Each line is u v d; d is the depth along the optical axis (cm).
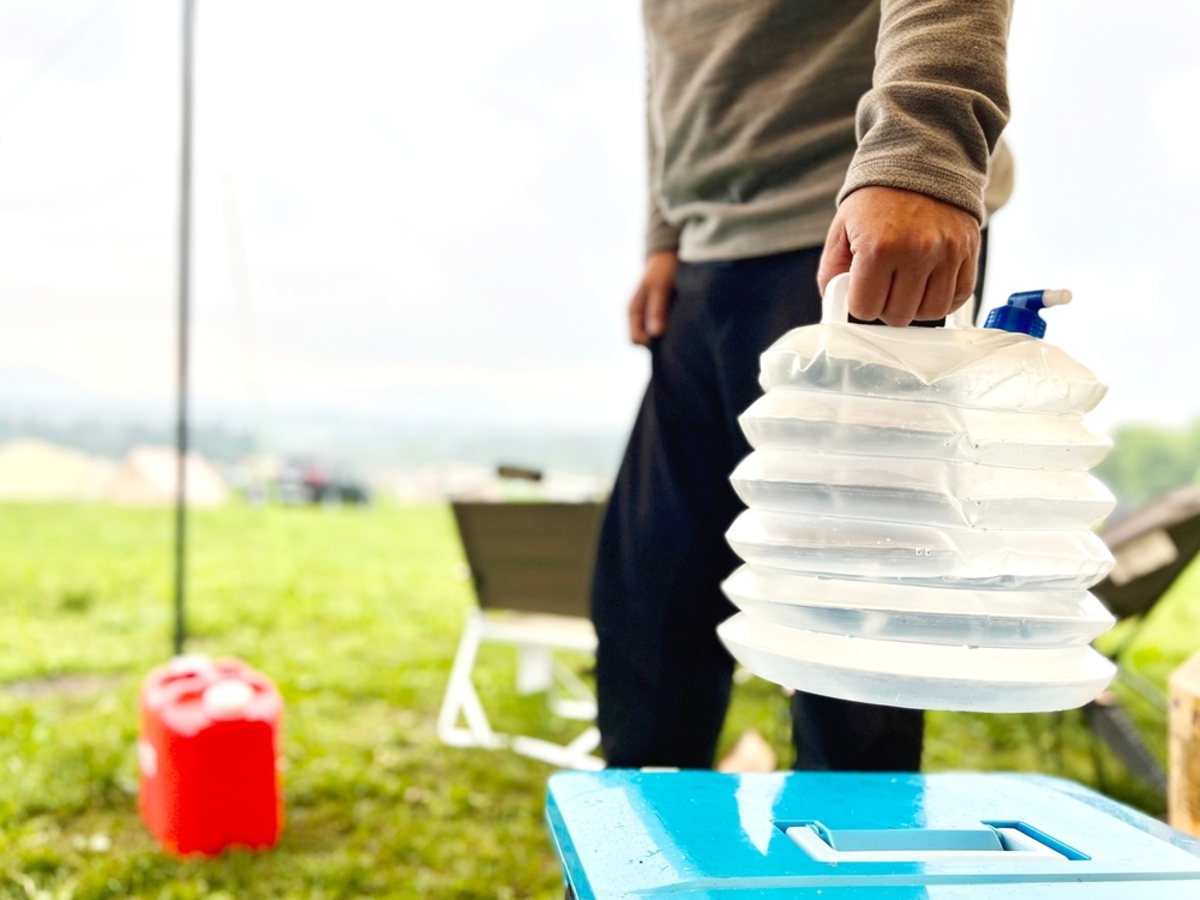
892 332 79
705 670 136
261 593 634
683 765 137
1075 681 74
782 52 119
